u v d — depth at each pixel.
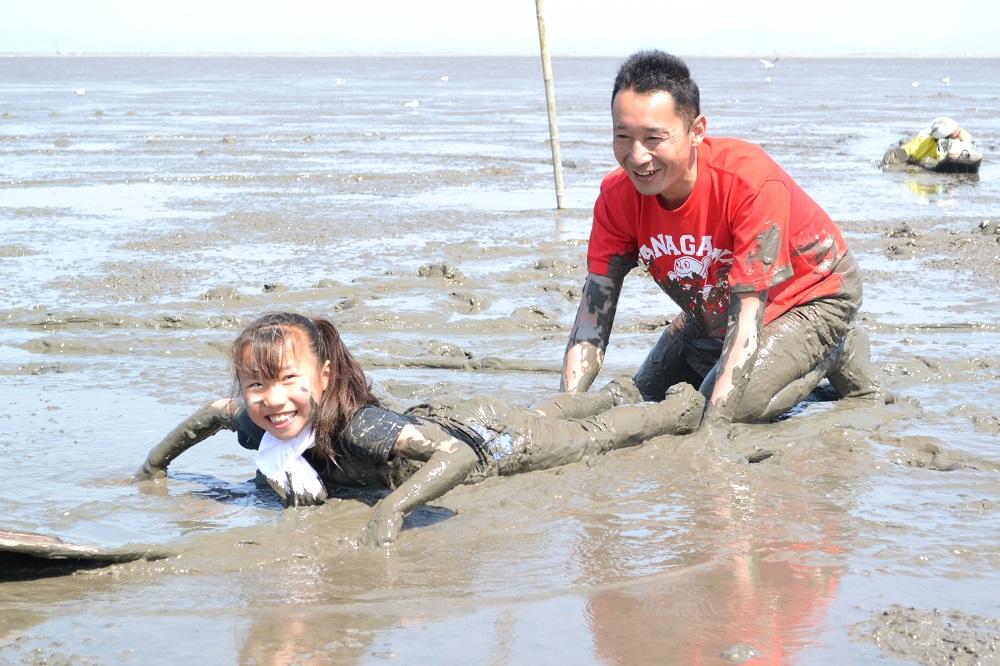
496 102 50.75
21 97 51.31
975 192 17.42
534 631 3.46
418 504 4.38
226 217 14.25
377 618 3.57
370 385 4.83
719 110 41.88
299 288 9.64
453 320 8.52
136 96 54.50
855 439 5.51
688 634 3.41
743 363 5.53
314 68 159.38
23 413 6.14
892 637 3.35
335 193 17.28
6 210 14.66
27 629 3.52
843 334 5.96
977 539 4.19
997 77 106.94
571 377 5.82
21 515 4.61
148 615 3.62
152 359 7.41
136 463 5.34
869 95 59.03
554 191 17.72
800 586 3.76
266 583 3.89
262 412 4.55
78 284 9.84
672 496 4.76
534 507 4.66
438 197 16.88
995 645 3.27
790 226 5.66
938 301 9.19
